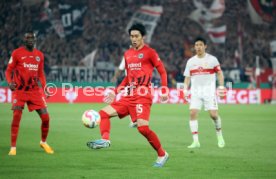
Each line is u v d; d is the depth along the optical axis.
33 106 32.25
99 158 30.72
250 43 131.75
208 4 131.12
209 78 37.62
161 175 25.03
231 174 25.61
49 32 120.06
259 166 28.25
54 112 74.69
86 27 122.94
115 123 59.94
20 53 31.52
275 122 62.75
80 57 119.38
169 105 99.62
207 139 43.38
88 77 111.25
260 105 103.69
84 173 25.39
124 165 28.06
